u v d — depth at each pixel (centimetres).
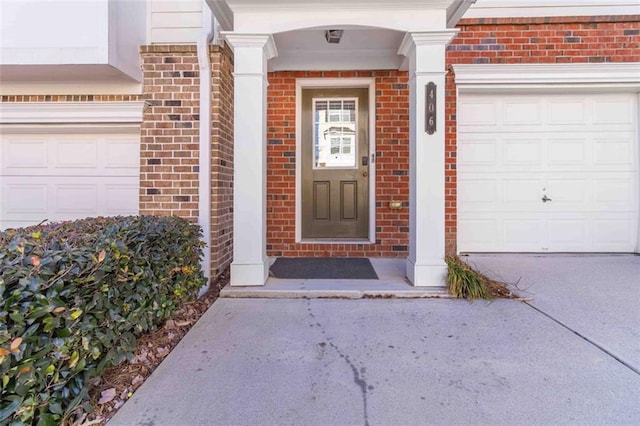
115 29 334
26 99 386
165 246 255
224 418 163
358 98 494
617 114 482
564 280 371
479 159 490
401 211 477
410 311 290
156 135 378
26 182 423
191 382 191
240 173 336
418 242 334
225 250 410
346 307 300
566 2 451
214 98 381
